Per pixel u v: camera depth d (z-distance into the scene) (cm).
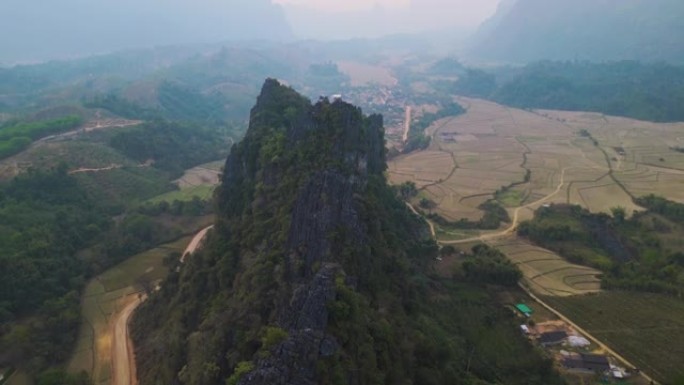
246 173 16412
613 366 12394
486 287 16212
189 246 19550
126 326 14525
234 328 9444
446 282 16200
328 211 10956
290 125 17275
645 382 11888
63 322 14125
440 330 11919
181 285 13500
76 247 18988
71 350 13550
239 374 7456
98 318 15100
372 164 17938
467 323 13688
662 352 12975
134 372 12394
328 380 7325
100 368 12700
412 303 12050
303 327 8112
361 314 8875
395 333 9706
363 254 10894
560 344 13288
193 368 9350
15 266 15588
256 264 10756
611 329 13975
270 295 9819
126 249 19038
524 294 15925
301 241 10631
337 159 13812
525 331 13688
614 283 16438
